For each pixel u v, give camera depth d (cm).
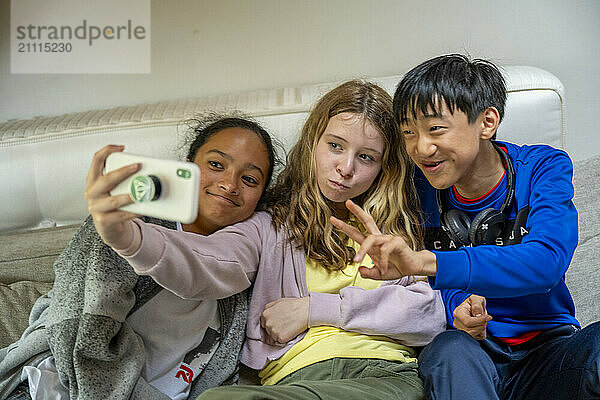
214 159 111
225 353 111
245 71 163
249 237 112
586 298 134
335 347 110
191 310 109
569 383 97
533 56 160
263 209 121
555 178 108
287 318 111
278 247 115
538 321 112
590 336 98
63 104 164
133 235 89
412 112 103
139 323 108
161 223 111
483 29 160
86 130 143
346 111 111
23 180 143
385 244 89
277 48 163
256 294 114
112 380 103
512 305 113
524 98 139
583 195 141
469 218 113
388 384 103
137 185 79
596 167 144
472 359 96
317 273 116
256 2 162
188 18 162
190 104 149
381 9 161
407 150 107
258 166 113
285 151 136
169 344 108
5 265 139
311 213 116
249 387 94
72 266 107
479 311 108
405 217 117
